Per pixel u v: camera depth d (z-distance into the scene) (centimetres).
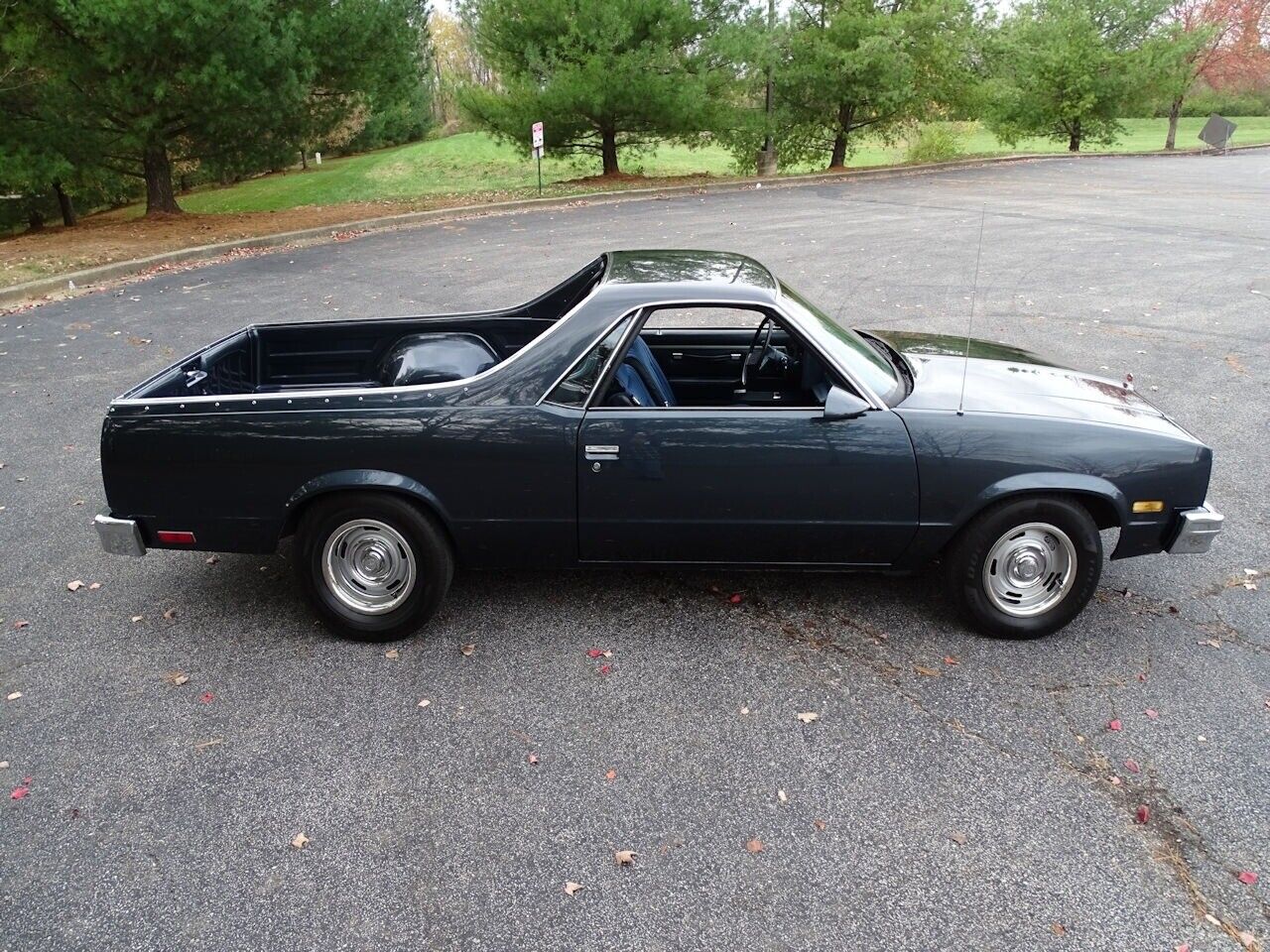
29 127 1579
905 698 371
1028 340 884
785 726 355
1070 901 275
